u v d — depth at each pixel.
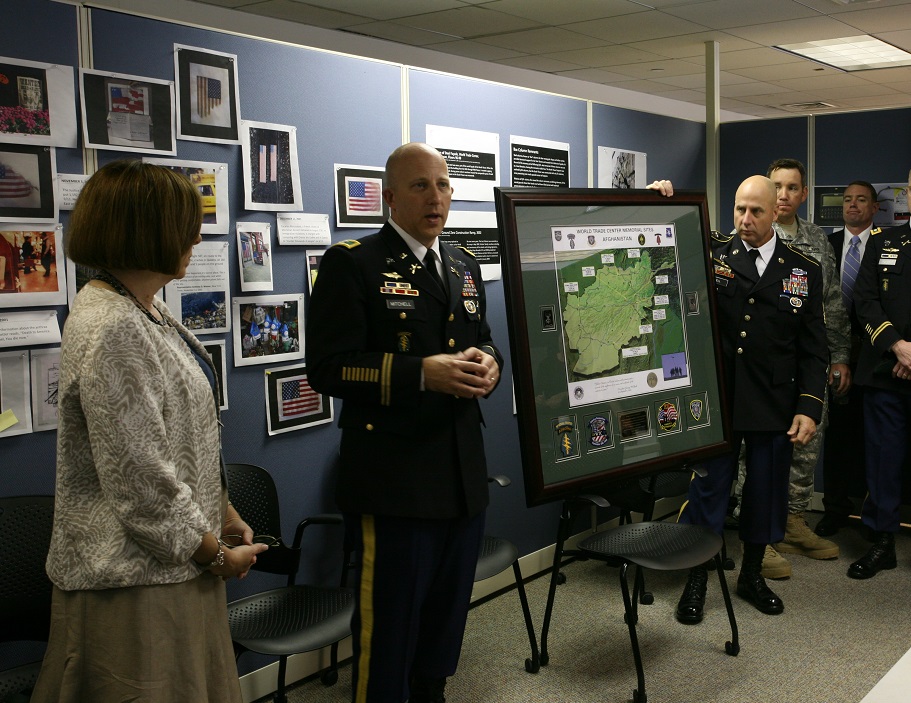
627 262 2.67
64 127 2.08
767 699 2.62
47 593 1.96
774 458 3.24
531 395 2.37
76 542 1.41
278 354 2.62
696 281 2.87
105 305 1.41
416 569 2.05
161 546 1.40
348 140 2.79
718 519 3.27
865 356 3.76
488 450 3.45
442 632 2.22
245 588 2.56
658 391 2.72
